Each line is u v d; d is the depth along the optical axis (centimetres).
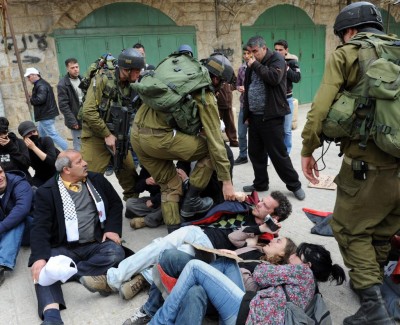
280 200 292
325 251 229
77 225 299
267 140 430
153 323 227
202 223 311
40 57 813
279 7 1136
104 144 412
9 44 779
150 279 277
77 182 305
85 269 297
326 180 506
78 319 265
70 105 608
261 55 414
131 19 905
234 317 216
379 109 204
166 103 289
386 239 240
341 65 218
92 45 866
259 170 466
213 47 1042
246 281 239
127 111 384
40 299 264
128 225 408
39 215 290
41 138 418
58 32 820
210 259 272
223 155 310
